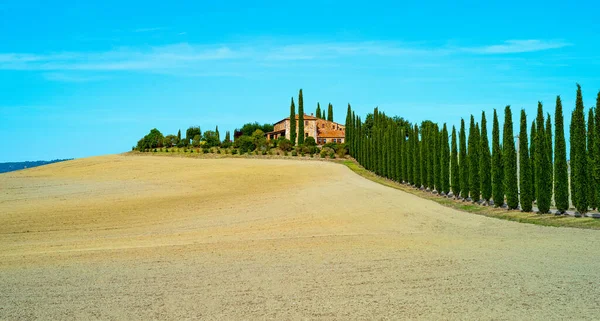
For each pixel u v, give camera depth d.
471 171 34.53
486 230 22.34
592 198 26.03
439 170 41.62
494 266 14.11
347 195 39.12
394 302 10.66
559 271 13.36
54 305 10.81
